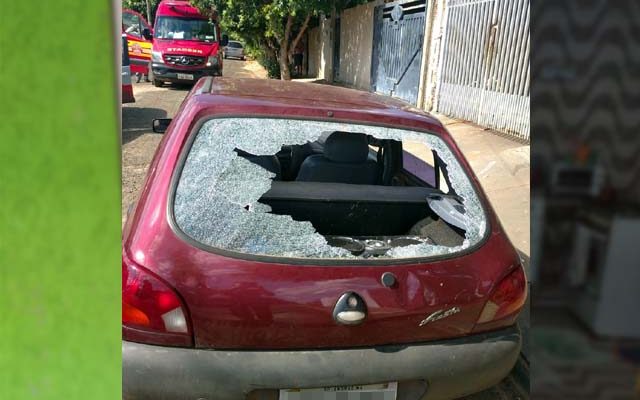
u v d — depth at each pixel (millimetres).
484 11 7277
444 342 1673
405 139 2025
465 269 1719
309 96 2188
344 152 2332
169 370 1436
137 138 6801
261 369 1473
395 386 1607
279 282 1516
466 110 7992
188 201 1645
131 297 1453
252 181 1790
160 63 12430
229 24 13539
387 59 11570
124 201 4129
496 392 2365
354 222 2074
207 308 1463
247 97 2031
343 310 1517
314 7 12484
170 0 13414
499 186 5004
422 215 2145
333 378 1515
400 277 1621
